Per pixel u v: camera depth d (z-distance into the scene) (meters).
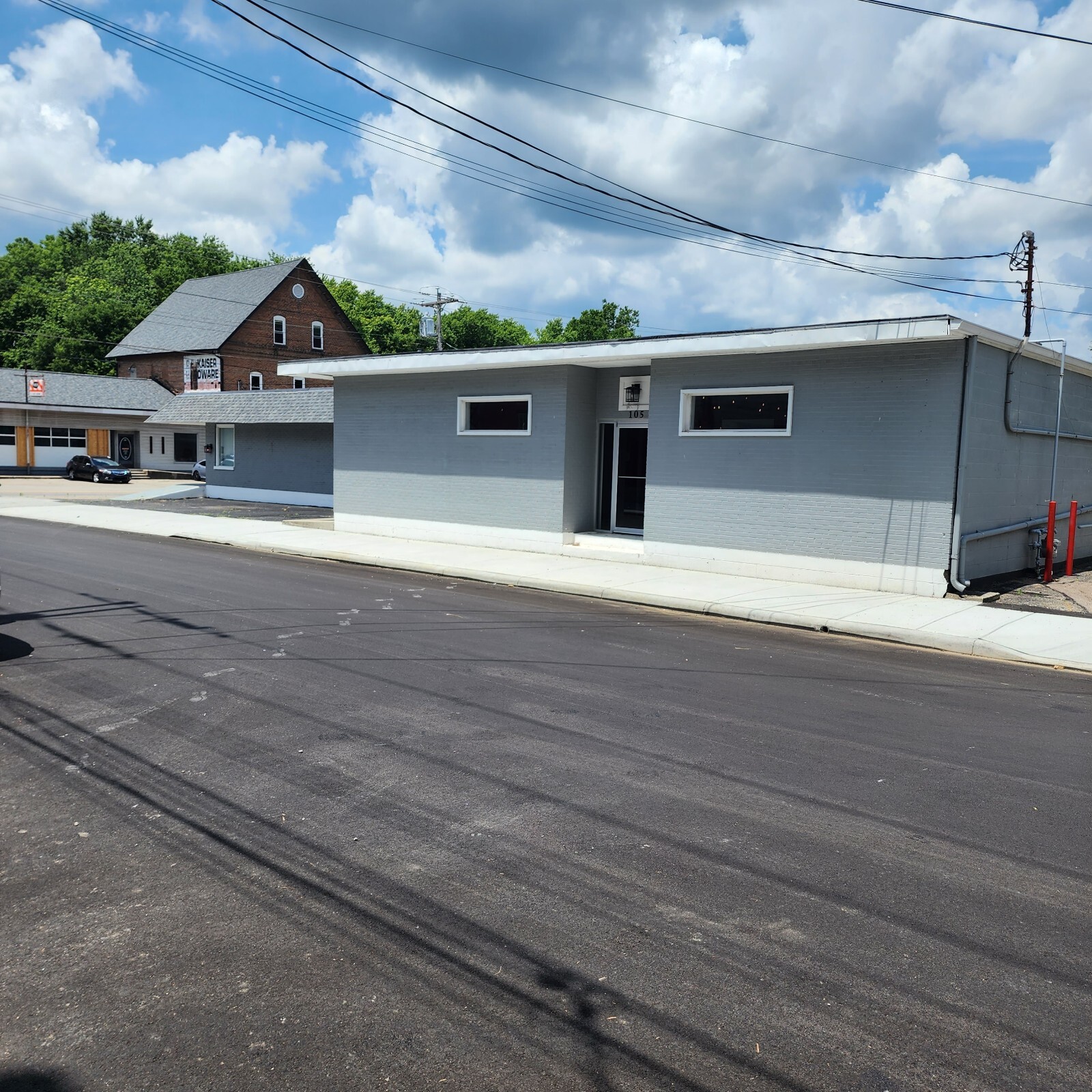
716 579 14.74
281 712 6.93
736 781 5.65
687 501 15.72
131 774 5.61
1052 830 4.99
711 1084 2.91
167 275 73.25
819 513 14.23
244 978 3.47
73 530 21.97
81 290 73.31
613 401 17.81
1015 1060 3.05
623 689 7.91
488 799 5.28
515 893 4.17
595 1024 3.21
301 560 17.42
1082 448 17.23
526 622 11.14
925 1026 3.23
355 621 10.84
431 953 3.66
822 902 4.13
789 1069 2.99
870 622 11.27
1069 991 3.46
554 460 17.62
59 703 7.09
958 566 13.06
